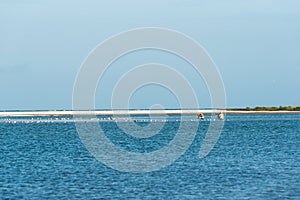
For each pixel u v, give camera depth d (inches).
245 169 5846.5
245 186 4736.7
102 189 4640.8
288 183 4864.7
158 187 4734.3
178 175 5433.1
